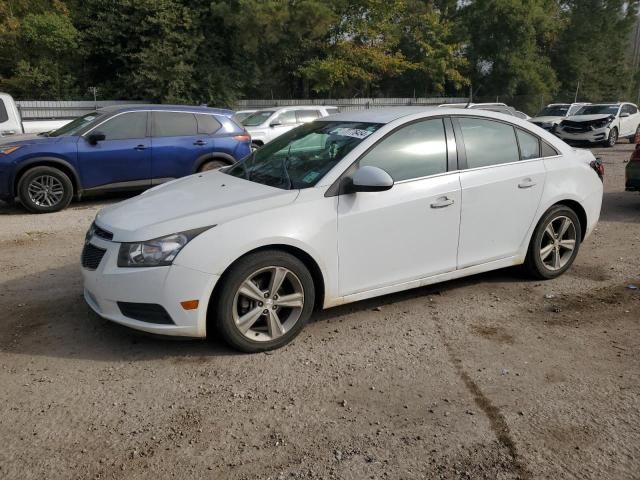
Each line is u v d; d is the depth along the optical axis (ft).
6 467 9.26
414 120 15.10
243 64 88.43
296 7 85.15
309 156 14.97
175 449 9.73
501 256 16.58
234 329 12.74
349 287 14.03
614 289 17.31
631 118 74.38
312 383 11.84
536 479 8.98
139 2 78.69
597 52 132.57
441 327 14.58
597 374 12.21
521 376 12.12
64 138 30.09
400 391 11.53
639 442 9.87
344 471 9.16
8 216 29.14
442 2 115.85
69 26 80.18
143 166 31.58
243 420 10.55
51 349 13.35
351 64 95.45
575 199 17.74
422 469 9.21
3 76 84.43
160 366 12.53
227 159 33.86
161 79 78.95
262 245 12.60
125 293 12.27
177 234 12.25
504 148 16.55
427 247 15.02
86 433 10.16
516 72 115.75
